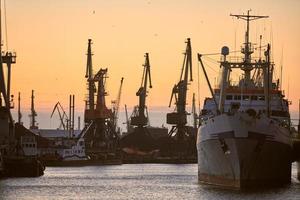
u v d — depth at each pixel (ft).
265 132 654.12
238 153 647.56
